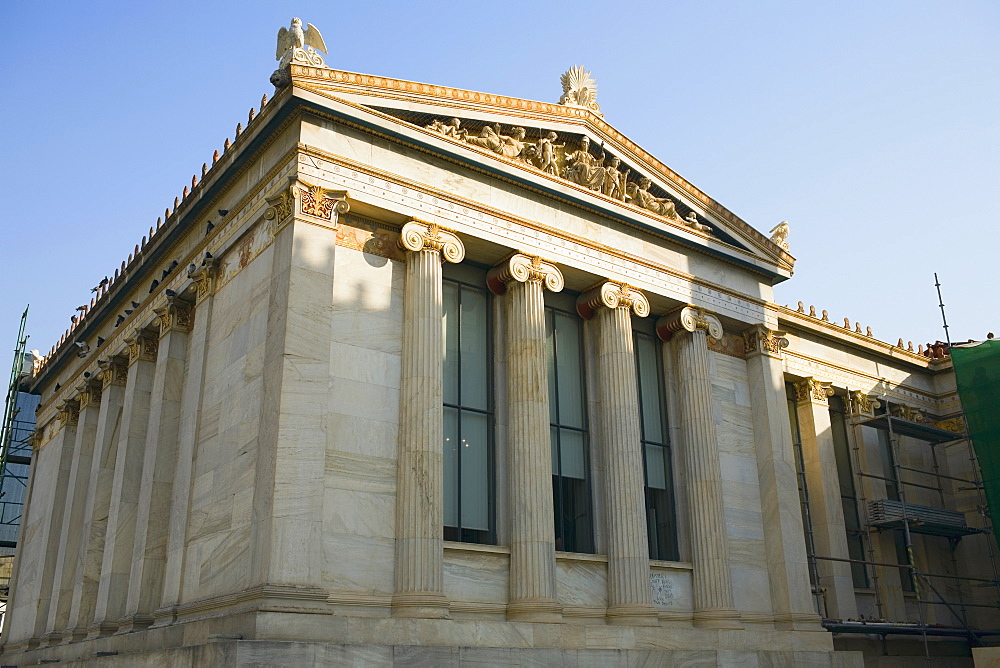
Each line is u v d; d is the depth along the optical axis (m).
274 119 30.72
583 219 37.03
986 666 34.88
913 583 48.91
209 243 35.75
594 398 36.84
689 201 41.75
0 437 65.38
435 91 33.44
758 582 38.16
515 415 32.88
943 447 55.16
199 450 31.83
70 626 39.25
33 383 55.81
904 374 54.53
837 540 45.22
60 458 47.84
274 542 25.19
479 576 30.50
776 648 35.66
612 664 28.98
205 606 27.48
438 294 31.38
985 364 47.38
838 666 36.03
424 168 32.62
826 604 43.88
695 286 40.44
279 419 26.53
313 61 30.70
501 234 33.94
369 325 30.41
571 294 38.28
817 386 48.28
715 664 31.91
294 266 28.31
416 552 28.03
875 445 50.81
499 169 34.12
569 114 37.59
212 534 29.08
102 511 40.38
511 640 28.53
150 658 25.16
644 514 34.69
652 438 38.81
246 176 33.50
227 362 31.47
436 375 30.38
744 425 41.00
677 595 35.69
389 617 27.09
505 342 34.62
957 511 51.84
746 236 43.31
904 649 45.97
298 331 27.77
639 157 40.06
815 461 46.66
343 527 27.53
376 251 31.45
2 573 74.31
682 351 39.50
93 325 46.69
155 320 38.44
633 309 37.59
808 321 48.34
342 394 28.95
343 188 30.19
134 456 37.56
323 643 23.09
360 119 30.86
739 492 39.28
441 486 29.34
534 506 31.52
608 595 33.59
